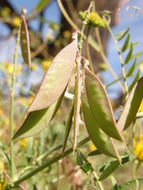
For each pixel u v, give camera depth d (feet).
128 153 0.40
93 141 0.33
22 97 1.12
